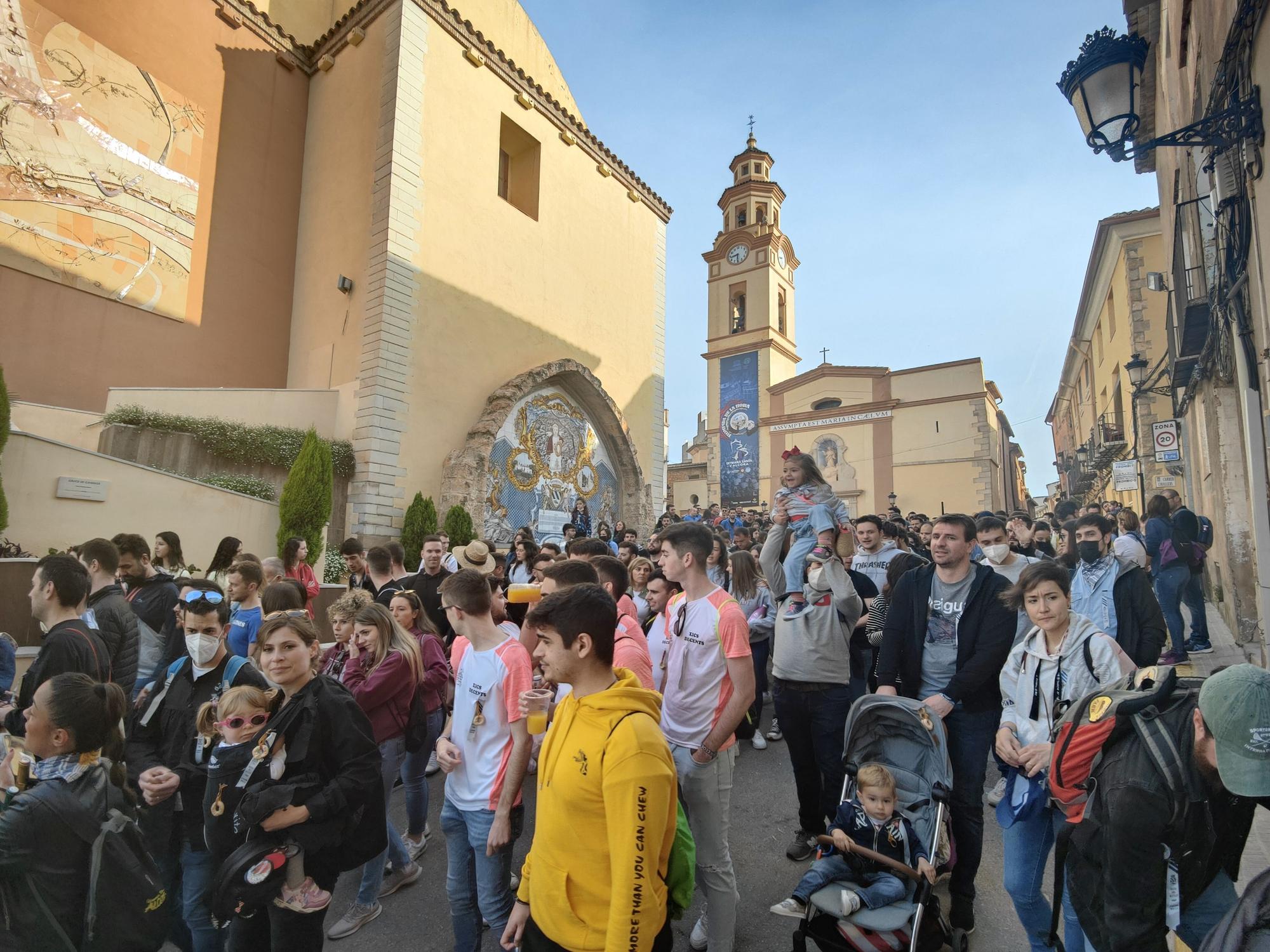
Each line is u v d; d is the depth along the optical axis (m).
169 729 3.30
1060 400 38.34
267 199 16.22
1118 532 10.42
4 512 8.03
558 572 3.17
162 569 6.98
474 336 15.45
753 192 45.56
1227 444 9.00
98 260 13.24
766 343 42.56
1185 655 7.90
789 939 3.52
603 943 1.95
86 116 13.16
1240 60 5.52
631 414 20.77
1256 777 1.67
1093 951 2.12
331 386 14.45
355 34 15.73
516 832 3.11
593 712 2.09
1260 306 5.74
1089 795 2.12
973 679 3.46
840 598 4.30
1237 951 1.43
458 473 14.16
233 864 2.42
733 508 41.03
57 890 2.34
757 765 6.16
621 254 21.03
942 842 3.23
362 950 3.50
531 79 17.83
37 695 2.47
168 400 11.91
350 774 2.60
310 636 2.81
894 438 37.53
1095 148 6.06
